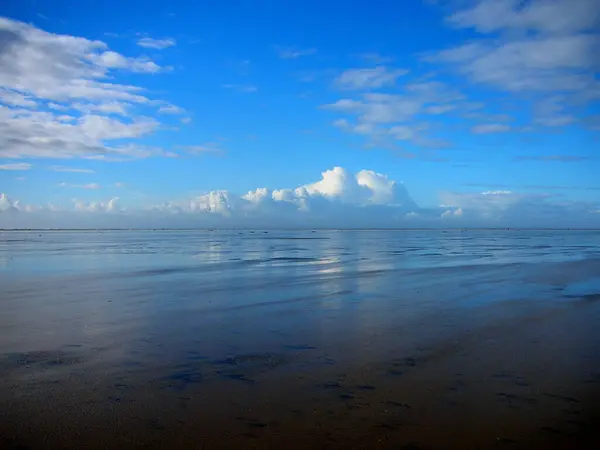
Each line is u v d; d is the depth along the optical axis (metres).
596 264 29.78
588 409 6.88
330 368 8.80
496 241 78.69
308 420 6.55
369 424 6.43
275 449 5.77
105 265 29.89
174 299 16.45
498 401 7.19
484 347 10.17
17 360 9.33
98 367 8.90
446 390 7.64
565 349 10.02
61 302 15.92
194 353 9.82
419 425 6.39
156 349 10.12
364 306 14.98
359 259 34.84
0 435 6.11
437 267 27.91
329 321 12.81
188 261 33.06
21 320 13.02
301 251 46.34
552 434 6.12
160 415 6.71
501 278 22.20
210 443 5.91
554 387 7.77
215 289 18.83
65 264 30.72
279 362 9.18
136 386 7.87
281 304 15.40
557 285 19.72
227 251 46.31
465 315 13.54
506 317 13.24
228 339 10.94
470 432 6.19
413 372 8.55
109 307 14.95
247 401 7.21
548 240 84.19
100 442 5.93
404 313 13.85
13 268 28.02
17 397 7.39
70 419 6.59
